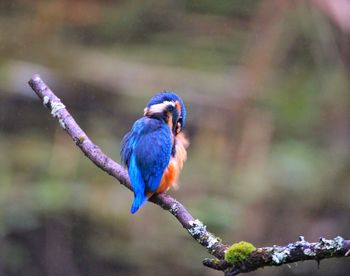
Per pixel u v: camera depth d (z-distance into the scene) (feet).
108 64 51.29
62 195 45.65
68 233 46.42
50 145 50.80
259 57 47.32
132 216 45.21
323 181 44.96
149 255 44.39
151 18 52.95
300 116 47.52
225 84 47.70
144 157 17.71
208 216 42.78
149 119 18.66
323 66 47.60
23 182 47.09
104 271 45.88
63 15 53.42
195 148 46.42
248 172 44.47
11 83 50.49
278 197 44.32
